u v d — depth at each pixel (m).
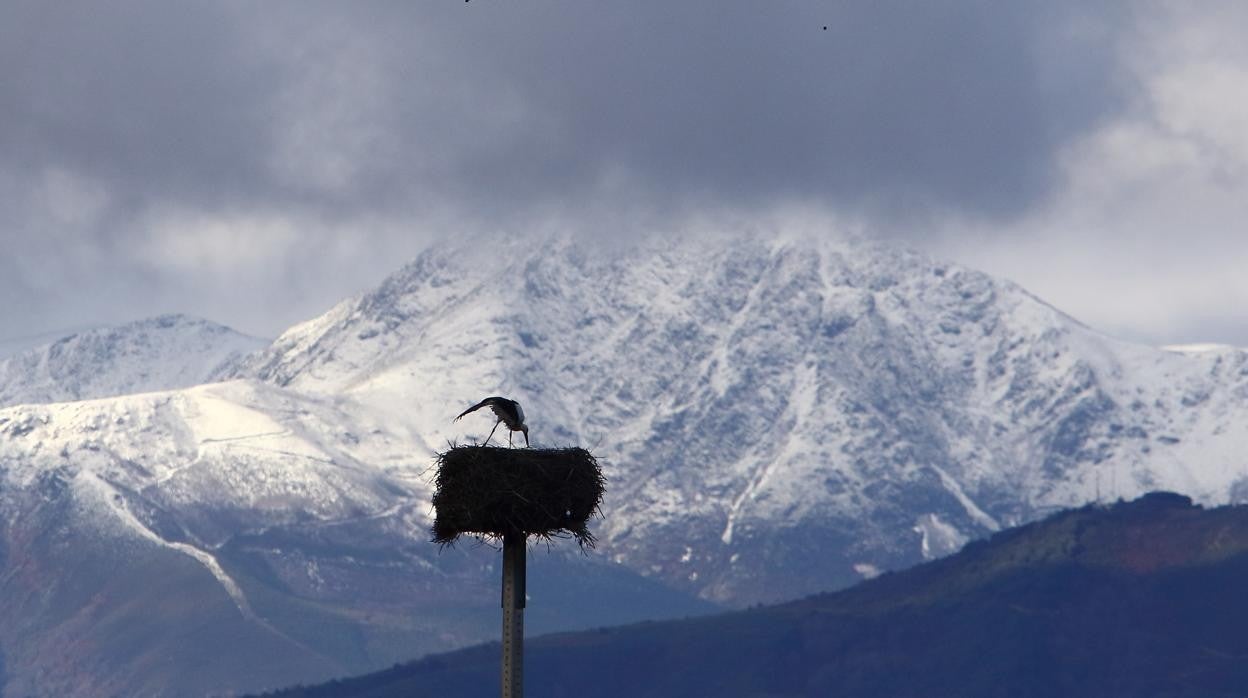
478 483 40.62
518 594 40.78
